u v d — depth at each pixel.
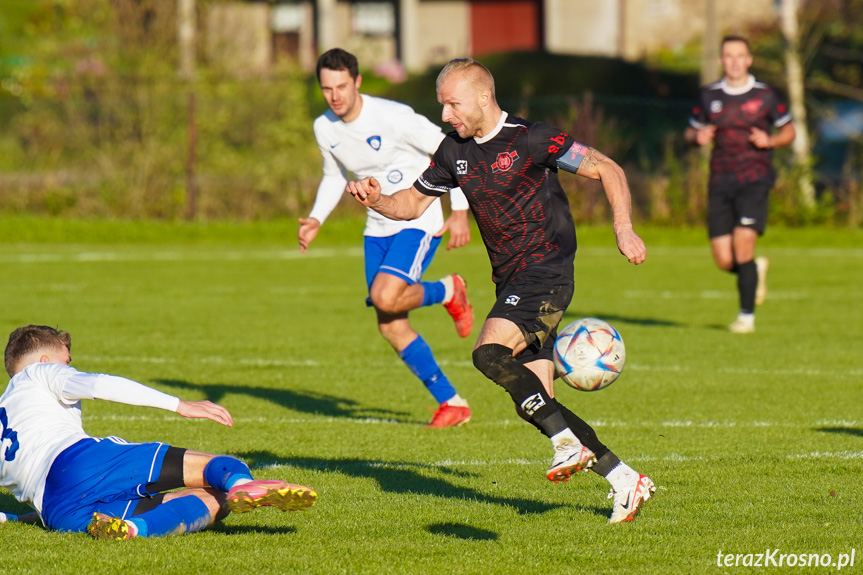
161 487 14.93
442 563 14.05
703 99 37.12
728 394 27.55
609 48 147.88
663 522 15.96
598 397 27.34
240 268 58.44
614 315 42.69
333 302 46.31
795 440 22.09
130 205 74.12
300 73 82.12
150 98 75.25
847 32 101.69
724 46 36.38
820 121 94.06
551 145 15.97
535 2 150.00
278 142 76.94
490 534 15.38
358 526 15.79
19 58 107.75
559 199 16.56
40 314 41.47
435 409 26.50
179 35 81.94
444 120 16.16
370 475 19.23
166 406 14.76
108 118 75.06
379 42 152.50
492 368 15.08
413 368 24.34
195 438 22.42
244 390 28.22
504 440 22.62
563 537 15.22
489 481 18.81
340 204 74.56
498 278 16.88
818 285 51.59
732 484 18.33
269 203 74.81
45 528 15.33
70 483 14.65
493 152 16.23
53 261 60.12
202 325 39.56
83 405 26.00
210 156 75.62
